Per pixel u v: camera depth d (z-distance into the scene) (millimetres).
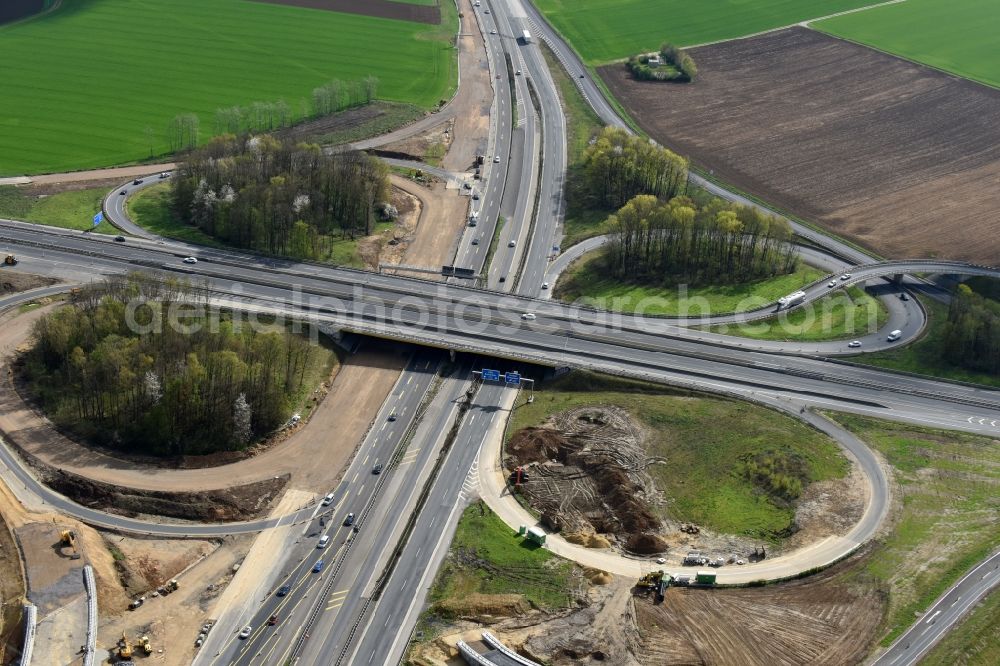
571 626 190625
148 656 184250
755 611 194375
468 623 192125
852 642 187875
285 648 187750
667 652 185250
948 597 197875
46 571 193250
